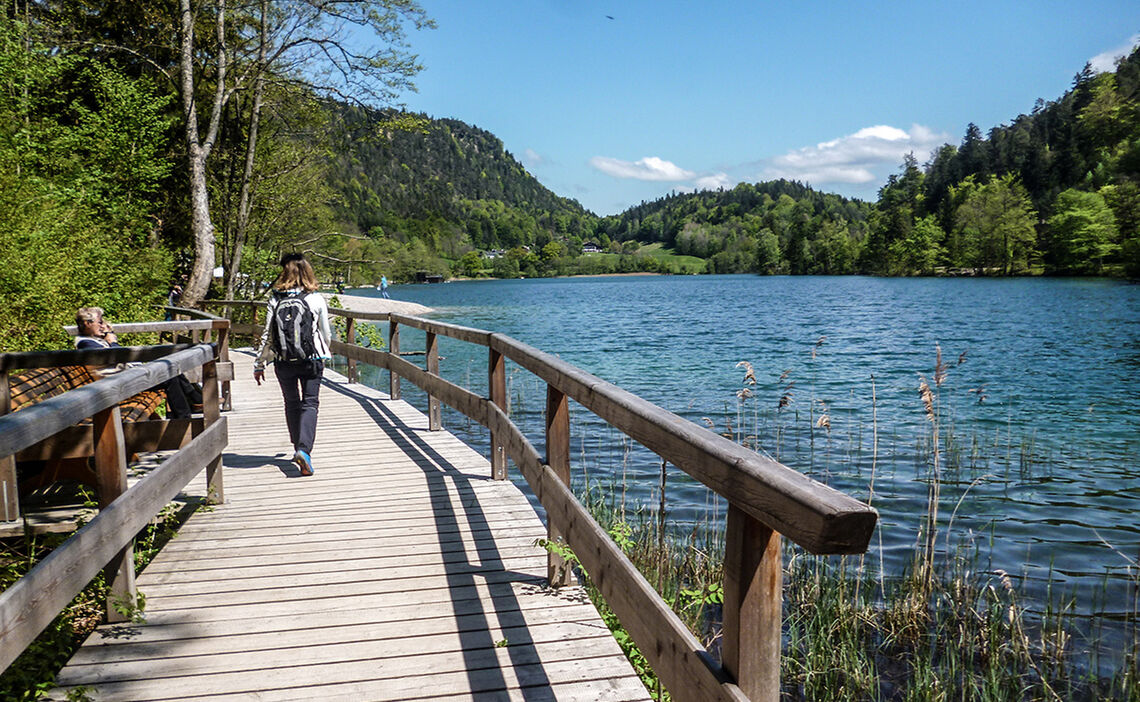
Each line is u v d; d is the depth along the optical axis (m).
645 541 5.93
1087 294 64.50
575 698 2.70
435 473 5.86
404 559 4.04
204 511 4.91
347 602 3.50
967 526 7.20
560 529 3.38
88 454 3.85
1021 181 136.25
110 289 13.32
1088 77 146.00
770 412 13.71
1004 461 9.89
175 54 21.48
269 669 2.90
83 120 16.94
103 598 3.45
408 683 2.80
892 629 5.00
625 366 21.78
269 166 24.50
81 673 2.86
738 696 1.52
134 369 3.47
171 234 23.45
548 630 3.22
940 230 128.75
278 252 27.03
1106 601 5.45
